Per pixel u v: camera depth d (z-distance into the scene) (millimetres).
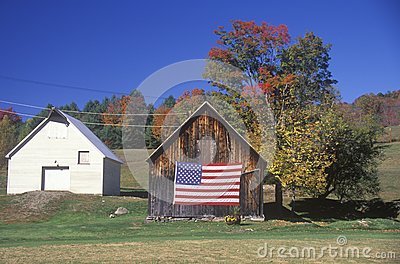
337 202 39688
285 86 34094
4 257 15062
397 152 62188
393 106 84938
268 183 34031
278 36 34500
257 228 25219
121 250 16281
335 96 37906
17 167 42094
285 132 32031
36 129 42250
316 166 31703
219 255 14891
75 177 41688
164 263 13539
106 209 34812
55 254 15578
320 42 36562
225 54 32844
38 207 34812
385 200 40094
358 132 37000
